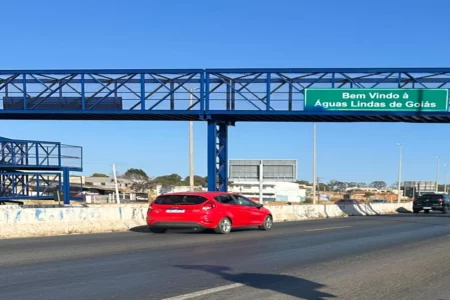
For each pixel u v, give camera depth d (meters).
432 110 21.98
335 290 7.36
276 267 9.28
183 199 15.86
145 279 7.94
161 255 10.67
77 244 12.56
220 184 25.03
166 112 23.70
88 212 17.06
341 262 10.03
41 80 24.56
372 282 8.00
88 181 105.25
